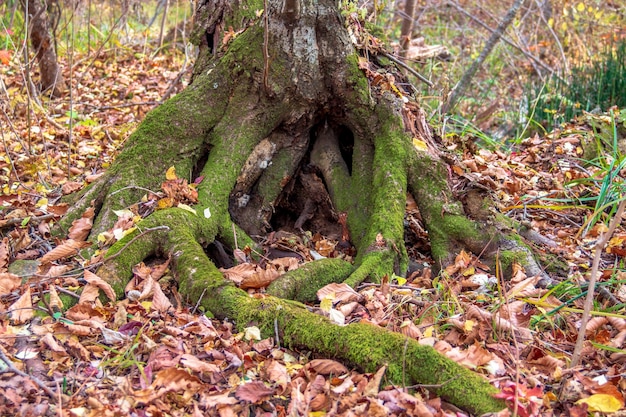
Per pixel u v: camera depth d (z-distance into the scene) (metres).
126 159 3.70
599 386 2.51
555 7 11.31
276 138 3.95
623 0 11.26
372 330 2.66
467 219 3.66
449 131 6.07
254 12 4.12
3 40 7.20
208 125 3.81
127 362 2.53
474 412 2.40
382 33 4.47
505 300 3.06
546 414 2.44
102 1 9.47
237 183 3.84
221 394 2.44
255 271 3.31
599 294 3.31
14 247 3.35
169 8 10.32
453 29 11.16
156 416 2.29
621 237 3.84
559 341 2.96
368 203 3.83
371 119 3.86
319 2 3.64
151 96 7.14
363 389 2.46
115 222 3.47
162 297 2.99
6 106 5.75
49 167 4.55
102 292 3.01
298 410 2.34
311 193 4.11
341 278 3.36
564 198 4.54
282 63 3.70
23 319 2.76
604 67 7.33
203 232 3.46
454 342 2.89
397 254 3.52
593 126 5.20
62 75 6.98
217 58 3.98
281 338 2.79
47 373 2.50
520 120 7.30
